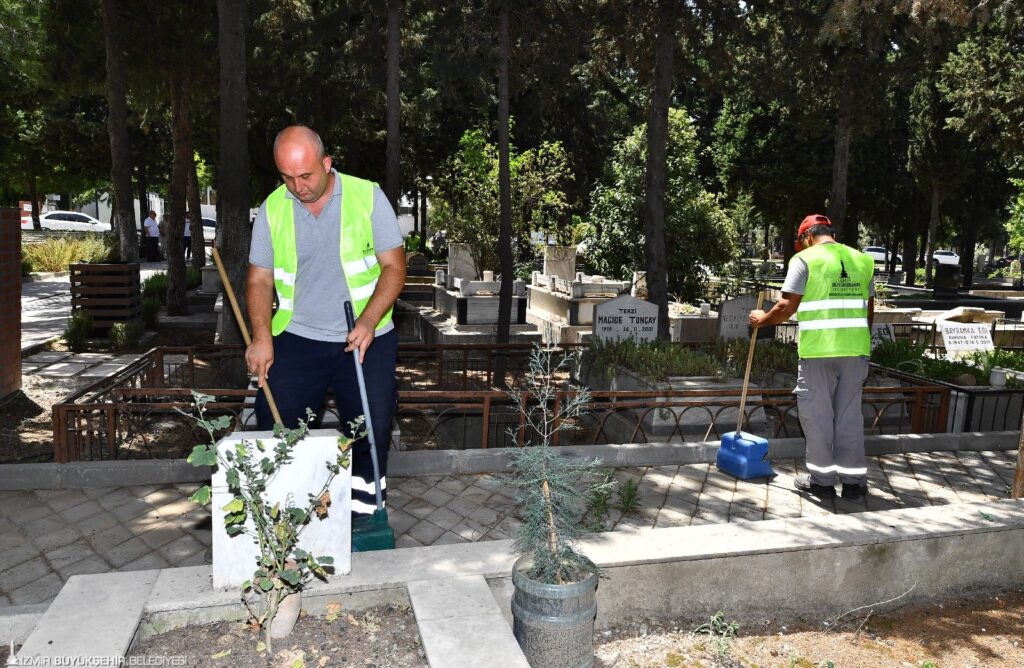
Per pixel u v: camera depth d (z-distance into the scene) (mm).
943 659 3559
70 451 5410
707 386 7082
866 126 17812
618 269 19531
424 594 2986
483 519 4754
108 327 12422
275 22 14797
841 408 5348
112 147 12969
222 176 8516
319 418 5195
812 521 4055
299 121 20000
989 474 6055
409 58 13125
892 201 35438
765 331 11820
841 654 3553
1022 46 18875
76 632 2617
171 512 4719
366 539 3596
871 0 5906
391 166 10289
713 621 3596
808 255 5348
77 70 14055
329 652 2711
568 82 12711
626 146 19312
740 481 5688
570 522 3250
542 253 19438
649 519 4852
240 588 2928
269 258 3674
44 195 43625
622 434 7273
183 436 6590
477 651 2613
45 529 4445
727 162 34125
